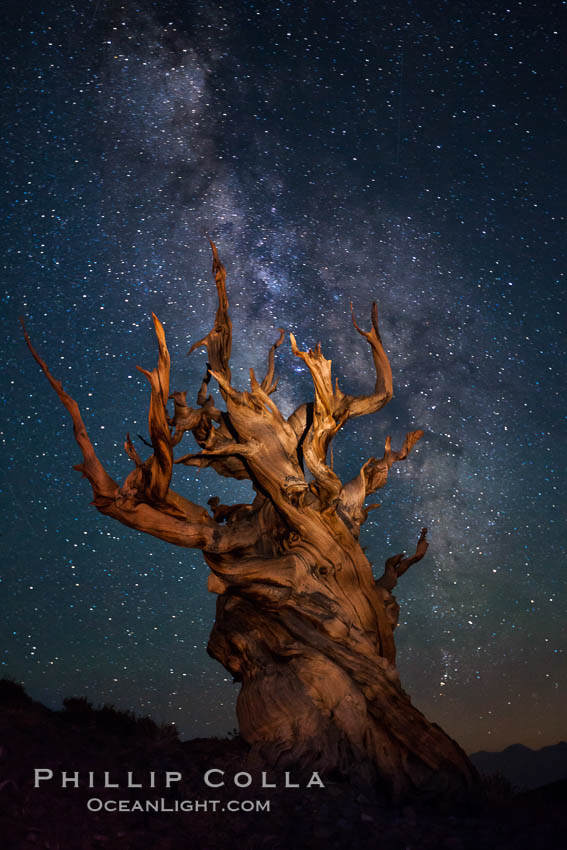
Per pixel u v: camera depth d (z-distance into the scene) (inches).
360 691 351.3
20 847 211.6
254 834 259.0
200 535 351.3
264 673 352.5
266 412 373.1
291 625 358.0
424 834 270.1
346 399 394.3
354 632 363.6
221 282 409.1
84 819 240.2
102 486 341.7
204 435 383.9
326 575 371.6
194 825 257.8
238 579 355.6
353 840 261.3
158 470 333.7
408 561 418.6
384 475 405.4
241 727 352.5
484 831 271.3
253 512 385.7
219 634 380.2
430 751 347.3
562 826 268.7
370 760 339.9
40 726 322.0
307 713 337.1
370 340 418.9
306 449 360.2
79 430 346.3
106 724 379.6
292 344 362.0
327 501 359.3
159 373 324.2
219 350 403.9
